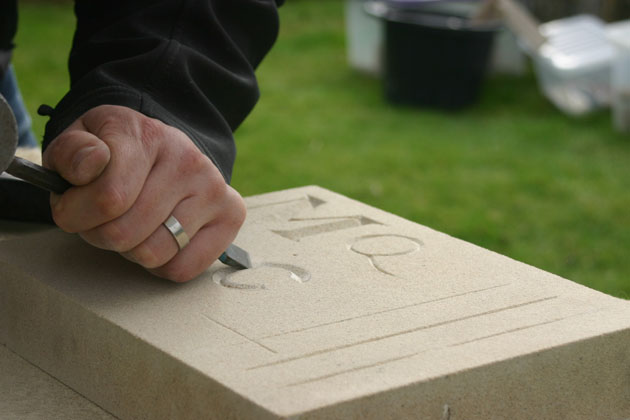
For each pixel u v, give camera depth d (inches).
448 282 37.8
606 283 90.8
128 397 32.9
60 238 42.9
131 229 32.9
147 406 32.0
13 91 63.5
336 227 46.7
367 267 39.8
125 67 37.7
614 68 141.2
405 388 28.3
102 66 37.7
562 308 35.0
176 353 30.5
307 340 31.8
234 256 39.1
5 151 28.7
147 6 41.7
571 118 152.5
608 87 150.3
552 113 155.6
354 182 120.8
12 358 39.2
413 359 30.2
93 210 31.8
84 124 34.5
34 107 148.1
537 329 32.9
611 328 33.0
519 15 150.3
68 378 36.3
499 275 38.7
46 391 35.8
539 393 31.4
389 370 29.3
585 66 147.9
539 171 125.6
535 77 178.2
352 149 135.9
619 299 36.0
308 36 217.6
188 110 38.2
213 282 37.8
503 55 176.9
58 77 170.2
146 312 34.1
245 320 33.6
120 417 33.5
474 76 156.6
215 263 40.3
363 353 30.7
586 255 98.6
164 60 37.8
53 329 36.8
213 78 39.7
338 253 41.8
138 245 33.7
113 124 33.6
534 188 119.3
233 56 41.2
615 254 98.6
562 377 31.9
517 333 32.5
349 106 161.2
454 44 152.3
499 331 32.7
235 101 41.3
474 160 130.6
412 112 157.8
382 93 169.9
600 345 32.5
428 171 126.0
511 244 101.4
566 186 119.8
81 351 35.2
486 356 30.5
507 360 30.3
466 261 40.4
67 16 228.4
